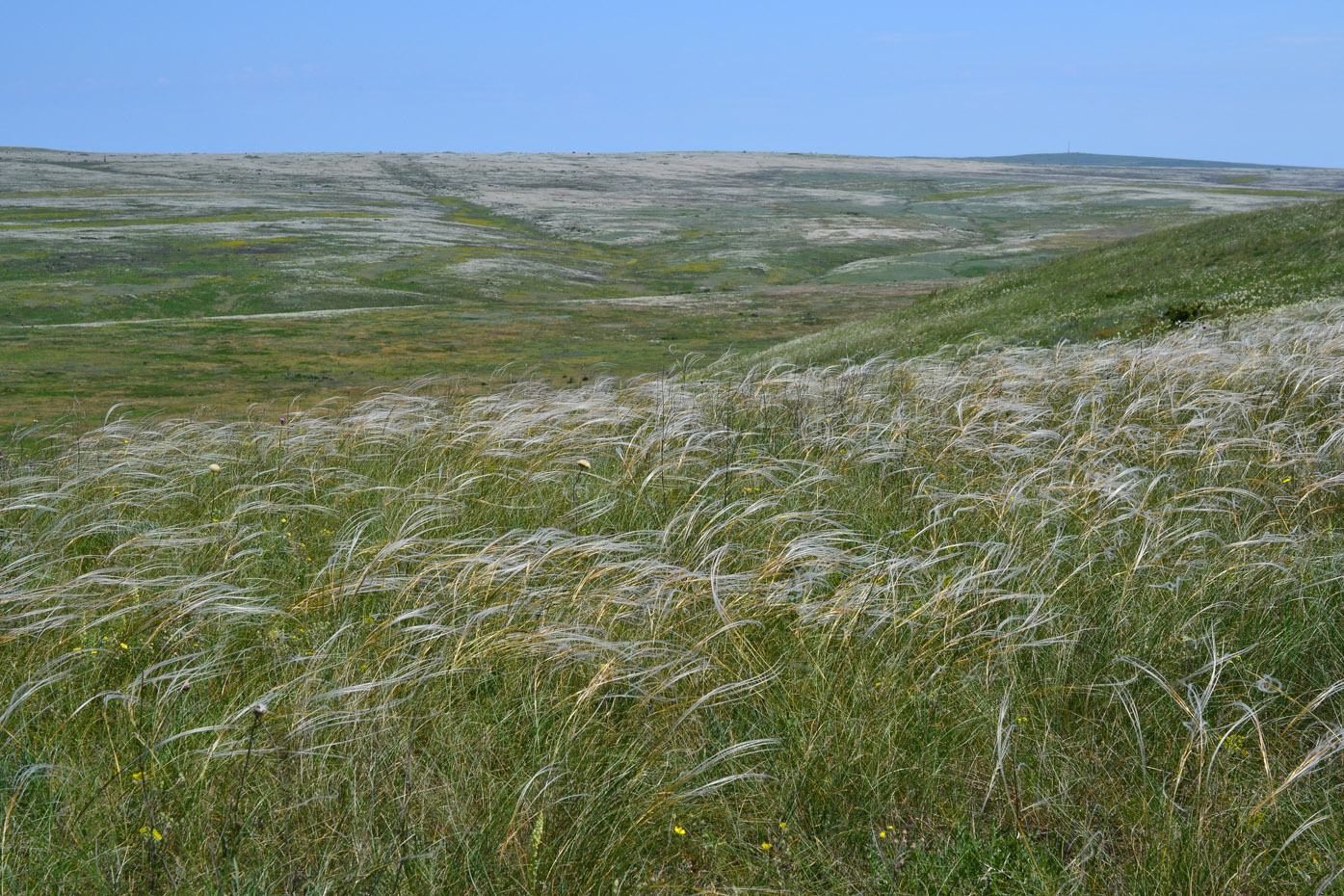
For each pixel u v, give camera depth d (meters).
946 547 4.60
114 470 6.51
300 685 3.47
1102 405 7.20
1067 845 2.89
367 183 163.75
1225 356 8.12
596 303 70.44
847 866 2.84
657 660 3.65
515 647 3.63
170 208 122.56
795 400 7.91
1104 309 27.20
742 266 94.06
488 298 74.50
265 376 40.75
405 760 3.07
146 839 2.75
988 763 3.20
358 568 4.54
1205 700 3.10
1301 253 27.64
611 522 5.20
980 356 9.78
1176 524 4.72
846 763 3.15
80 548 5.07
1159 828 2.82
